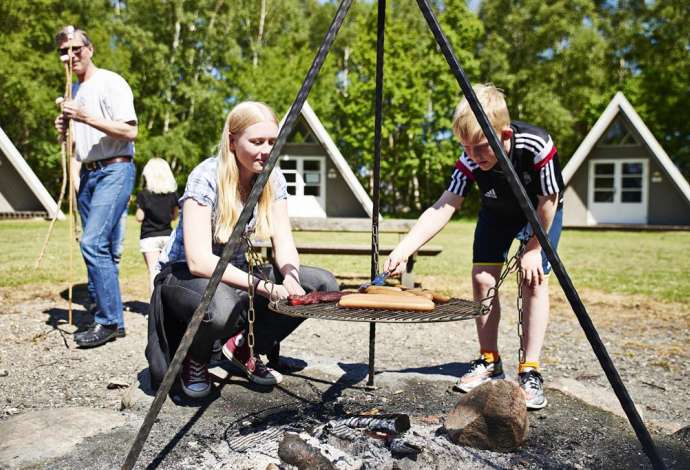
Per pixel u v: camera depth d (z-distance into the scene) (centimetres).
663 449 221
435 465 198
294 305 215
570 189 2008
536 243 257
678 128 2591
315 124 1706
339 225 723
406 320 180
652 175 1938
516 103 2841
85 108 388
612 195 1988
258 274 270
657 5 2778
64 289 610
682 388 331
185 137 2598
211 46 2614
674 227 1850
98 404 281
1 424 233
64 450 212
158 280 259
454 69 186
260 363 291
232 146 238
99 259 392
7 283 638
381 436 212
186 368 263
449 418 221
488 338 293
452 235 1623
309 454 188
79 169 409
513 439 211
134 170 405
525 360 267
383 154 2634
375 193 283
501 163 183
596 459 212
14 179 1791
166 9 2564
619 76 2909
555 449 220
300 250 667
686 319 529
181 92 2536
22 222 1655
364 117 2550
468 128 238
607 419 253
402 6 3059
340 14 188
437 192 2928
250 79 2614
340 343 430
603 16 2994
